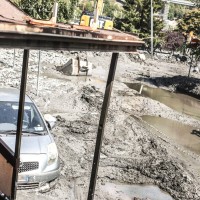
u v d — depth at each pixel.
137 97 18.55
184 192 8.30
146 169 9.08
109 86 3.09
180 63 42.12
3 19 2.16
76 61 21.34
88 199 3.27
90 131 11.13
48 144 6.96
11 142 6.47
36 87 15.55
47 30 2.22
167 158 10.23
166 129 14.25
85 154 9.28
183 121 16.12
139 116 15.33
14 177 3.42
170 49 46.91
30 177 6.56
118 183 8.18
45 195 6.80
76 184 7.62
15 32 2.07
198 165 10.50
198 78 32.56
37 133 7.15
